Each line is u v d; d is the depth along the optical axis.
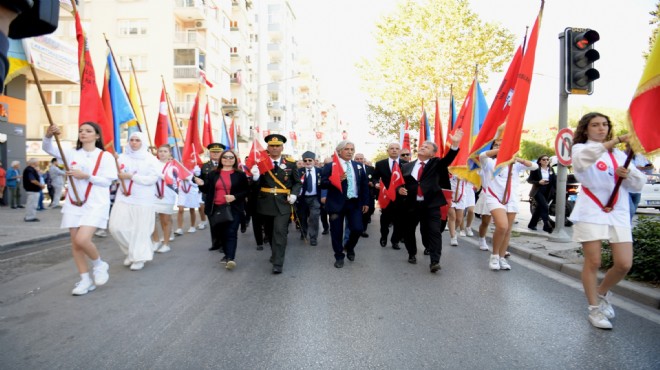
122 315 4.59
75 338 3.94
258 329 4.19
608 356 3.54
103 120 6.45
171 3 29.62
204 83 30.27
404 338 3.95
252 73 50.44
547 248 8.22
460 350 3.68
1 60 1.34
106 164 5.48
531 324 4.32
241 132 42.41
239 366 3.38
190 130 11.38
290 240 10.23
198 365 3.39
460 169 7.22
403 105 23.38
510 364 3.40
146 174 6.76
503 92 7.06
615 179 4.16
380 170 8.74
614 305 4.94
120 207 6.73
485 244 8.72
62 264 7.27
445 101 22.42
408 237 7.34
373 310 4.78
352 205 7.30
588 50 8.24
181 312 4.70
